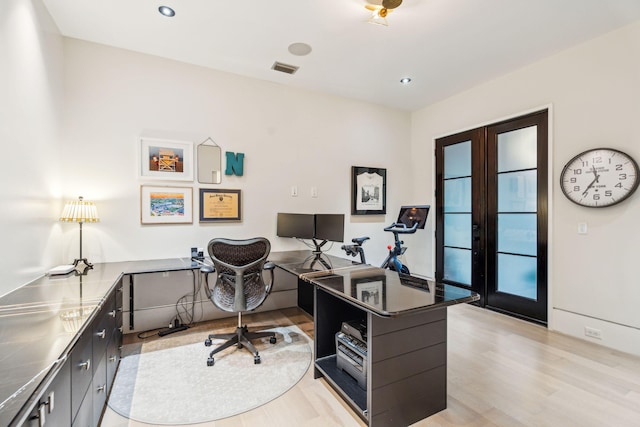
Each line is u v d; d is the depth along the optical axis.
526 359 2.46
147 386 2.09
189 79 3.25
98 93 2.86
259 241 2.47
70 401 1.18
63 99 2.70
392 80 3.63
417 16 2.41
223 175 3.42
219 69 3.38
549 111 3.07
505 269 3.53
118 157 2.94
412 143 4.75
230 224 3.47
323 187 4.05
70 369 1.18
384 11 2.29
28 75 2.02
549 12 2.36
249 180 3.57
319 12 2.38
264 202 3.66
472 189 3.88
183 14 2.42
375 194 4.43
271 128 3.69
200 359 2.47
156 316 3.13
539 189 3.18
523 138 3.34
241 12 2.39
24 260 1.96
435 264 4.41
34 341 1.12
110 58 2.91
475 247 3.83
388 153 4.56
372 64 3.23
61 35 2.67
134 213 3.01
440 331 1.86
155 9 2.36
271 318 3.43
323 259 3.20
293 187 3.84
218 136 3.39
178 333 2.99
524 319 3.32
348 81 3.67
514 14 2.38
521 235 3.36
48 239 2.38
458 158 4.08
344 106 4.20
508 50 2.94
